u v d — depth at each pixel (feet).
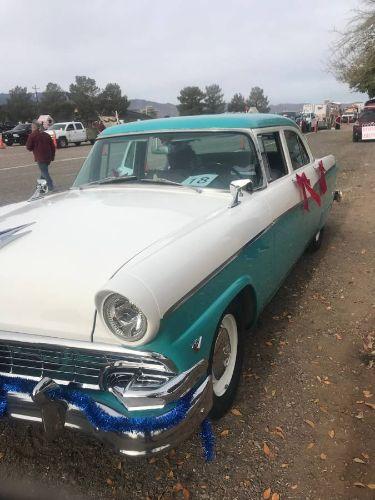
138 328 6.72
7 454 8.86
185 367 7.32
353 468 8.33
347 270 17.49
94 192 11.73
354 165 44.86
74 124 98.53
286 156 13.73
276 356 11.85
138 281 6.67
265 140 12.42
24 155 73.20
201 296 7.91
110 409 7.05
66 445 9.06
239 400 10.16
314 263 18.35
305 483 8.06
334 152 57.57
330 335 12.84
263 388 10.56
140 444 6.91
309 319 13.75
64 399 7.29
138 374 7.18
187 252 7.75
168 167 12.25
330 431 9.21
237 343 10.02
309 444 8.90
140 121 13.32
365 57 66.08
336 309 14.35
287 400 10.14
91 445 9.06
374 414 9.65
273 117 13.78
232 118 12.26
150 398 6.89
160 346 6.98
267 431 9.25
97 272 7.32
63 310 7.19
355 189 32.86
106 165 13.00
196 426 7.44
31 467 8.56
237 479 8.19
